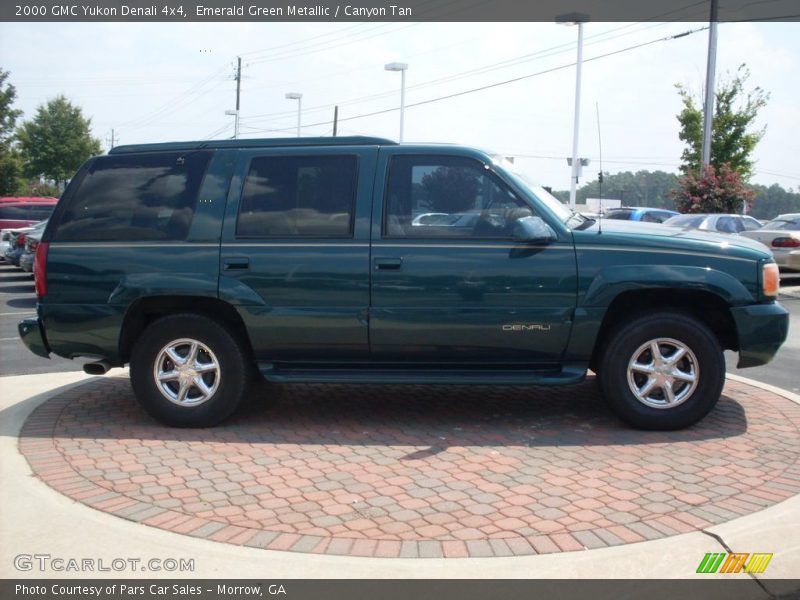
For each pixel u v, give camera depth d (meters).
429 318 5.18
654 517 3.80
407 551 3.44
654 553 3.43
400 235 5.21
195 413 5.38
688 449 4.87
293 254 5.24
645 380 5.26
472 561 3.35
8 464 4.59
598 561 3.36
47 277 5.42
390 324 5.21
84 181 5.55
